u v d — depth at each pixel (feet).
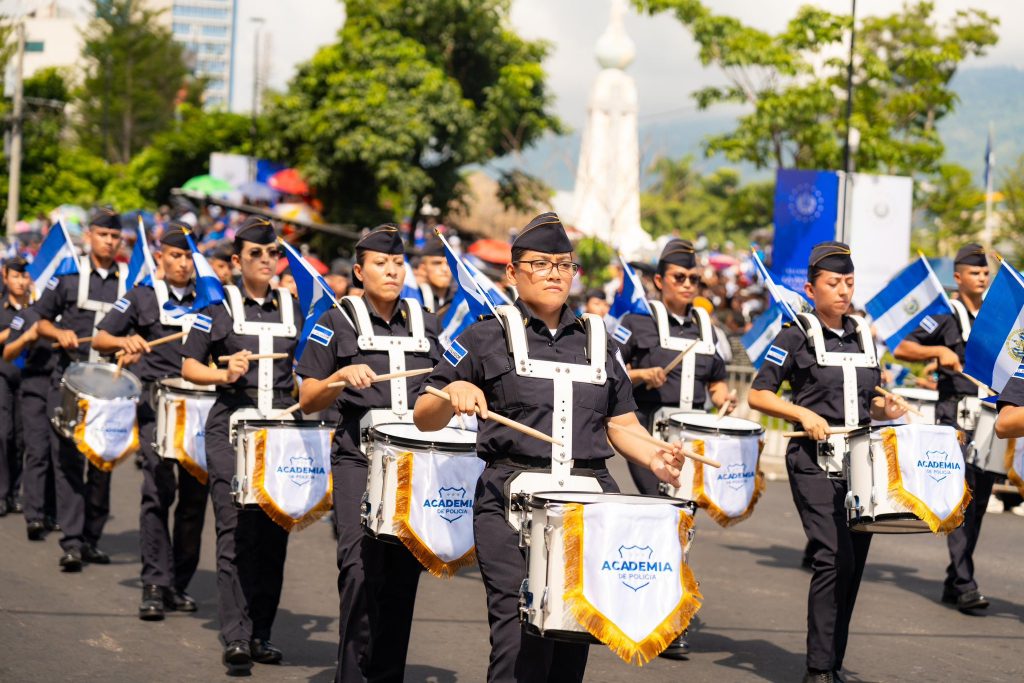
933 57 80.33
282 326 24.11
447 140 117.08
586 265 91.35
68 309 32.99
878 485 21.02
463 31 120.47
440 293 36.68
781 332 23.31
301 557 33.76
